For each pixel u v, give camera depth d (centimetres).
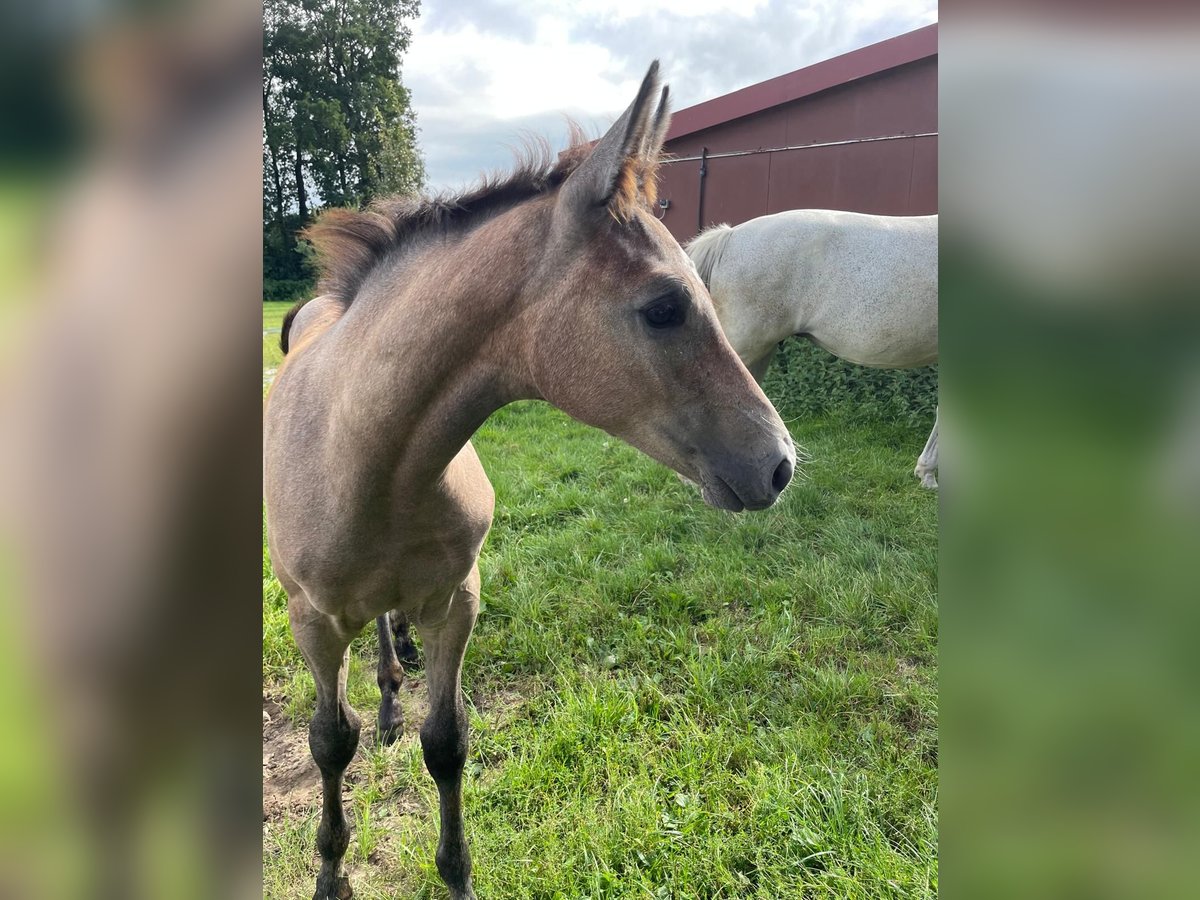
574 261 126
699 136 822
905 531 360
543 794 208
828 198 684
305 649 163
